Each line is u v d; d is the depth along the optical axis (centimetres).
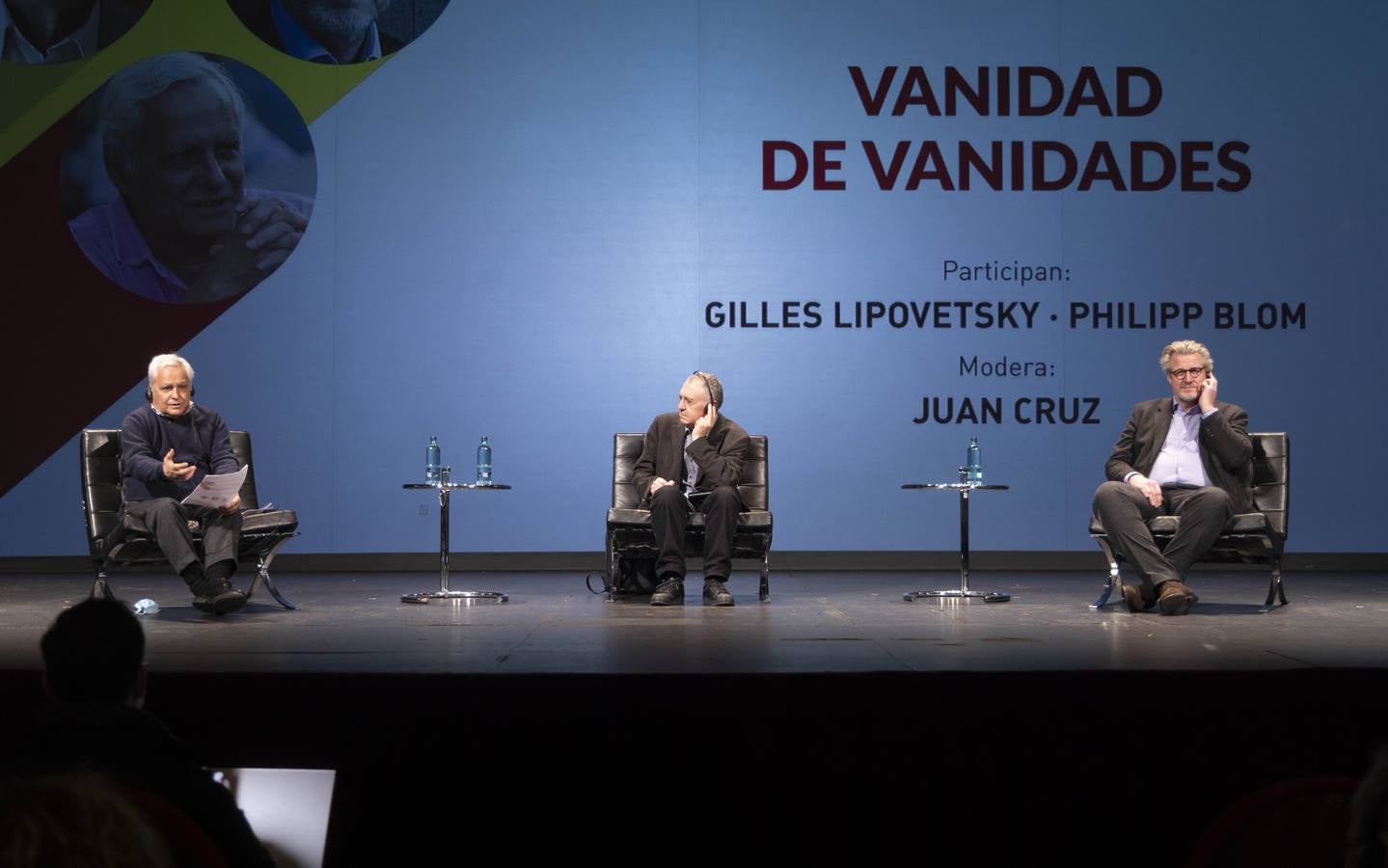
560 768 239
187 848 102
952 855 239
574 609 470
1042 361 695
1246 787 236
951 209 696
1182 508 455
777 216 697
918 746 238
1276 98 694
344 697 240
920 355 696
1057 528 692
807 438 694
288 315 683
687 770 239
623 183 695
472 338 690
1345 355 692
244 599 426
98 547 450
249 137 682
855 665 298
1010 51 697
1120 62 695
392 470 686
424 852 241
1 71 670
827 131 697
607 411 693
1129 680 235
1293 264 693
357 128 687
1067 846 239
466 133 691
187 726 242
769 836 239
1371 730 233
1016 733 237
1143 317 695
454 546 685
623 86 695
